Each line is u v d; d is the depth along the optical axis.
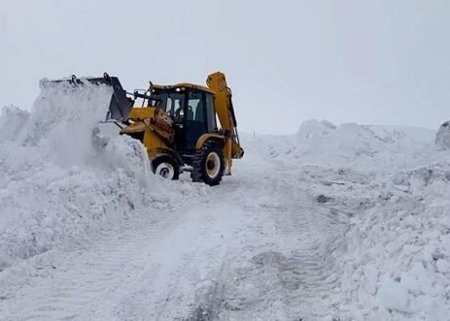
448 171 9.40
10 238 5.58
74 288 4.63
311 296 4.33
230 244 6.06
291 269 5.12
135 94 10.74
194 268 5.14
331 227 7.09
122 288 4.64
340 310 3.80
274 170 15.00
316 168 15.55
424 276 3.45
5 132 9.32
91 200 7.09
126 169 8.42
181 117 11.20
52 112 8.92
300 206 8.74
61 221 6.29
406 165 15.00
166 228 6.93
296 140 22.05
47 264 5.24
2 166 7.59
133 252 5.74
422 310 3.21
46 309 4.17
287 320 3.82
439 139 17.61
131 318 4.01
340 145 18.95
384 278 3.69
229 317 4.00
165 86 11.59
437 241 3.83
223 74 12.66
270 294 4.38
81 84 9.12
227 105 12.55
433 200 5.16
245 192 10.25
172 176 10.66
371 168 15.08
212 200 9.18
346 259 4.69
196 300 4.30
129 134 10.34
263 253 5.57
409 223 4.38
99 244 6.05
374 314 3.44
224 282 4.73
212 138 11.45
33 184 6.87
